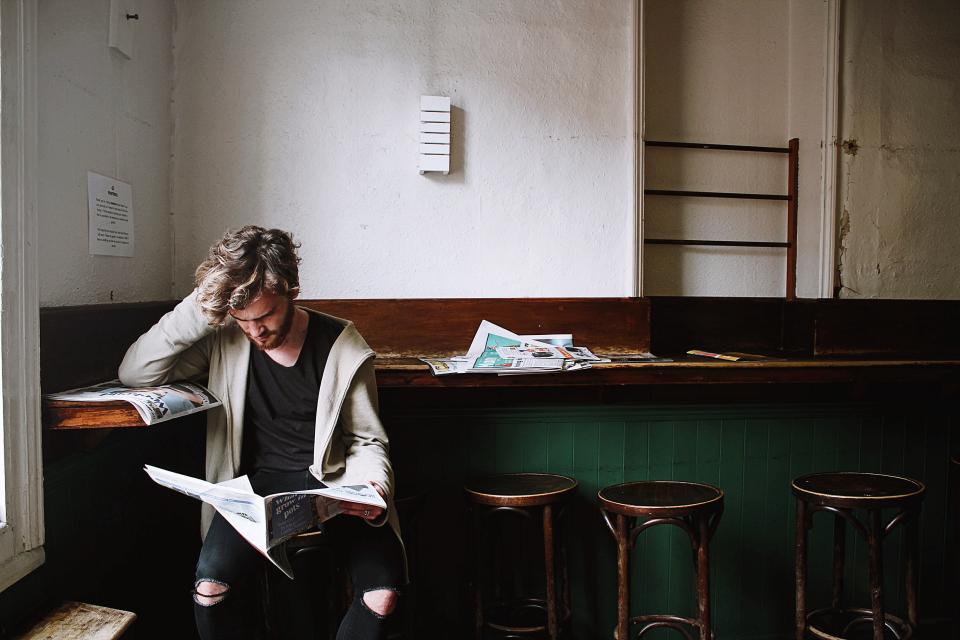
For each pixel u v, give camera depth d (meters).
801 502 2.48
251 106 2.67
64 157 1.86
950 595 3.09
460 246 2.80
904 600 3.07
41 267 1.76
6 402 1.53
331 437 1.85
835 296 3.04
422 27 2.76
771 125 3.14
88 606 1.65
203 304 1.64
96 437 1.83
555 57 2.84
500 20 2.81
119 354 2.06
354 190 2.73
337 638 1.75
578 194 2.86
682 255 3.09
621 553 2.30
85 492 1.95
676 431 2.93
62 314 1.77
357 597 1.75
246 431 1.92
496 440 2.83
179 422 2.59
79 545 1.92
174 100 2.63
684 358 2.74
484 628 2.48
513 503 2.34
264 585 2.36
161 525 2.46
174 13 2.62
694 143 3.06
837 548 2.64
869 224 3.08
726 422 2.96
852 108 3.04
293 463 1.89
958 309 3.08
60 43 1.84
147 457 2.36
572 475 2.87
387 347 2.69
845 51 3.03
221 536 1.75
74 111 1.91
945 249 3.15
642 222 2.90
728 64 3.10
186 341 1.76
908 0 3.09
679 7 3.07
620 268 2.90
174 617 2.57
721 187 3.11
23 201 1.58
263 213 2.69
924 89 3.11
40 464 1.63
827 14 3.01
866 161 3.07
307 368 1.87
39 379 1.63
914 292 3.12
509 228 2.83
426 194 2.78
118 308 2.06
